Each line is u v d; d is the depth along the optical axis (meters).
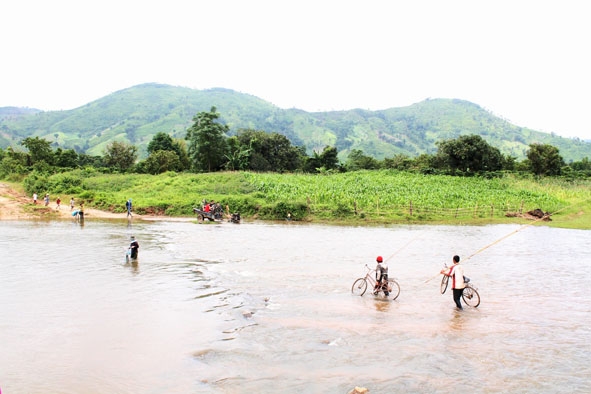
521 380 8.72
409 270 19.81
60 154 76.00
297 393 7.98
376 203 45.91
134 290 14.85
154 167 72.25
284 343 10.46
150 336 10.62
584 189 58.31
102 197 46.91
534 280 18.05
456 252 25.05
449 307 13.95
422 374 8.90
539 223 41.34
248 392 7.98
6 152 74.06
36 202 45.34
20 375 8.35
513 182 63.97
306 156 93.38
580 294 15.80
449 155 73.69
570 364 9.56
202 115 74.31
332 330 11.45
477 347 10.46
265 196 47.34
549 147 77.06
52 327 11.01
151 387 8.07
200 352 9.76
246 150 75.31
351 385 8.34
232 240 27.81
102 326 11.20
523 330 11.79
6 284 15.23
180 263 19.81
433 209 45.12
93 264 19.08
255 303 13.80
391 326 11.89
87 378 8.33
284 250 24.20
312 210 43.22
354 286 16.34
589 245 28.47
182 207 44.31
